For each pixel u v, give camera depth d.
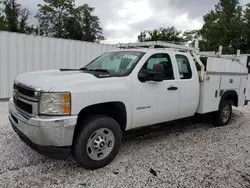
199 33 29.86
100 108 3.21
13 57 7.21
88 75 3.18
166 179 2.92
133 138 4.48
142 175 3.00
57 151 2.77
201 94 4.62
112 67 3.83
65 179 2.83
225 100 5.45
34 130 2.62
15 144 3.80
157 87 3.72
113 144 3.27
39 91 2.65
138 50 3.93
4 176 2.82
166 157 3.60
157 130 5.08
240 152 3.91
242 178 3.02
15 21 32.22
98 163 3.11
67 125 2.68
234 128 5.43
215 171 3.19
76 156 2.96
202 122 5.87
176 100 4.08
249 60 9.64
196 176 3.03
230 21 24.62
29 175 2.88
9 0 32.06
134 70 3.49
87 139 2.97
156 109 3.76
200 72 4.59
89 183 2.76
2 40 6.96
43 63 7.74
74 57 8.31
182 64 4.32
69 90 2.71
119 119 3.44
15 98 3.24
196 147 4.09
